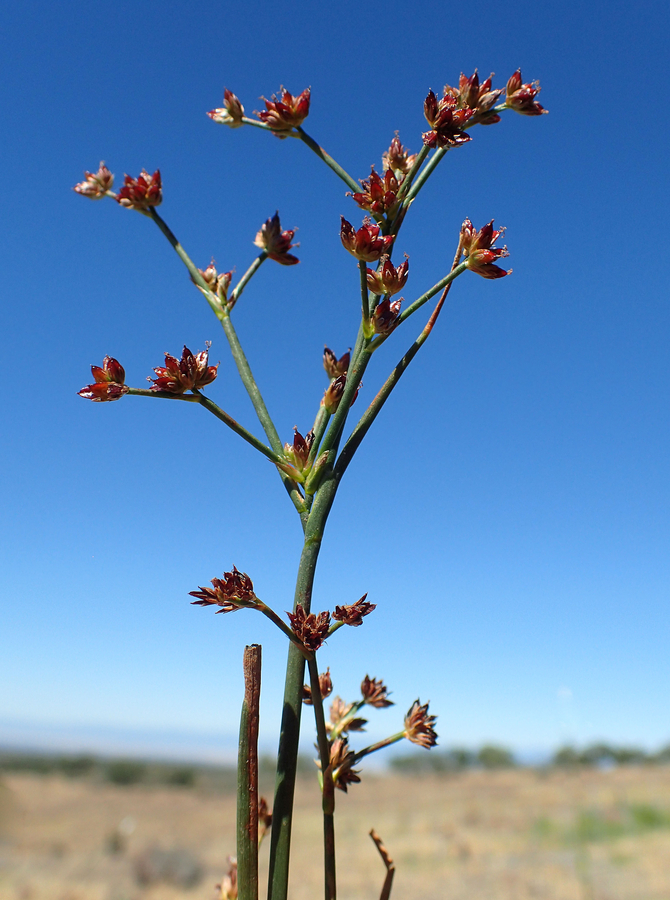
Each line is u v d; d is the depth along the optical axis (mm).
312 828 30094
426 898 18125
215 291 1517
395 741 1326
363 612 1153
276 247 1508
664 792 30266
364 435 1339
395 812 35625
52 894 19812
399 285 1318
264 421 1385
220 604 1106
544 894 17516
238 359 1450
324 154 1487
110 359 1274
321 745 1191
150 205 1554
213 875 22938
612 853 21703
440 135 1418
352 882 20281
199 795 45594
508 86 1501
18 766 46938
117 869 22578
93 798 40031
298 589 1207
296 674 1172
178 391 1290
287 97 1466
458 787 45719
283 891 1050
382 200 1399
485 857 23016
